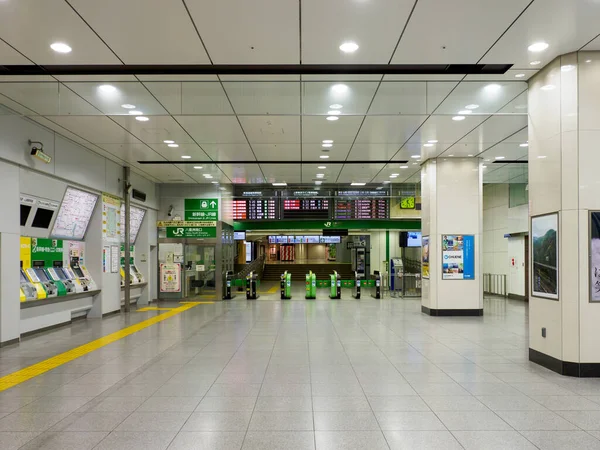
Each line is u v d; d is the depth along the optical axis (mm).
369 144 9664
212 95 6684
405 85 6402
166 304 14367
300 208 19422
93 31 4793
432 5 4254
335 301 15242
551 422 3883
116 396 4637
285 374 5461
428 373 5508
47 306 8953
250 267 26906
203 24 4633
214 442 3473
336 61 5613
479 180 11109
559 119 5547
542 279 5891
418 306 13516
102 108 7074
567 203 5449
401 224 20422
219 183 15508
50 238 9445
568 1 4188
